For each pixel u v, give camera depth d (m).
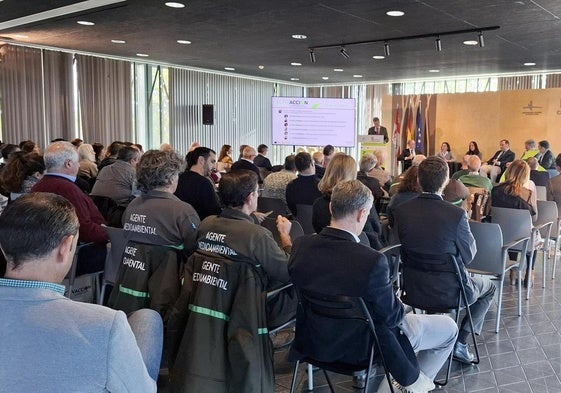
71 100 9.53
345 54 8.34
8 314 1.05
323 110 10.72
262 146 9.02
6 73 8.62
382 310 2.01
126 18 6.45
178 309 2.27
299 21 6.48
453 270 2.85
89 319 1.08
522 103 11.05
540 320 3.98
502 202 4.55
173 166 2.53
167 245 2.42
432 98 12.22
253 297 2.17
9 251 1.12
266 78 13.51
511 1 5.38
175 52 9.31
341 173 3.27
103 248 3.23
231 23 6.66
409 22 6.47
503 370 3.13
